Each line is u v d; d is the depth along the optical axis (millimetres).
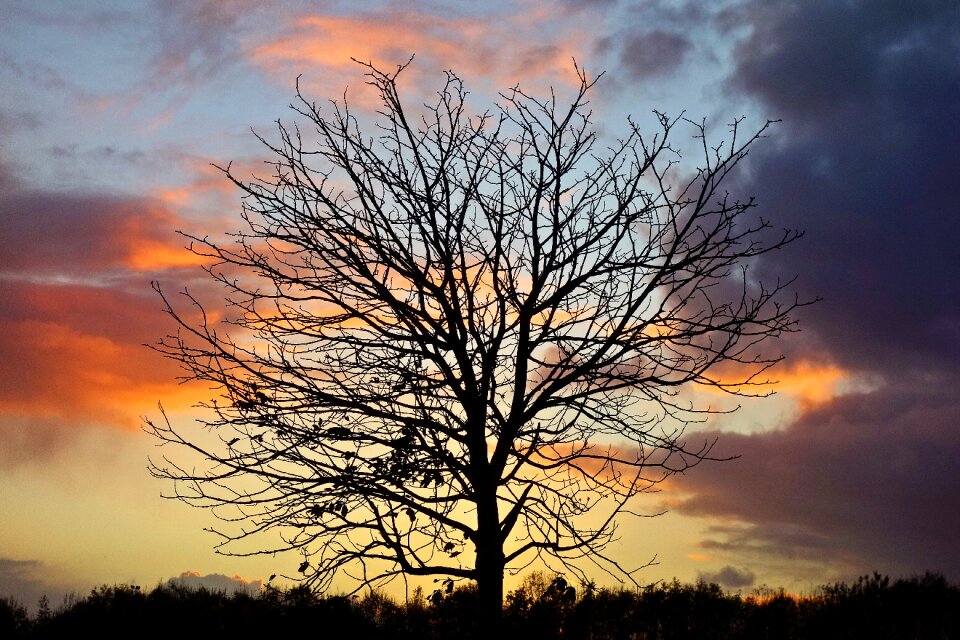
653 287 9125
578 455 9164
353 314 9461
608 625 15469
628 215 9430
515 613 9195
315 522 8703
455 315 9359
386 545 8742
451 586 9172
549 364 9273
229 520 8797
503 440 9141
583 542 8781
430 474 8836
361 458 8852
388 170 9742
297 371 9203
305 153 9859
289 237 9484
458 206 9711
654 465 9016
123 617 17984
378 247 9406
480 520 8945
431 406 9312
